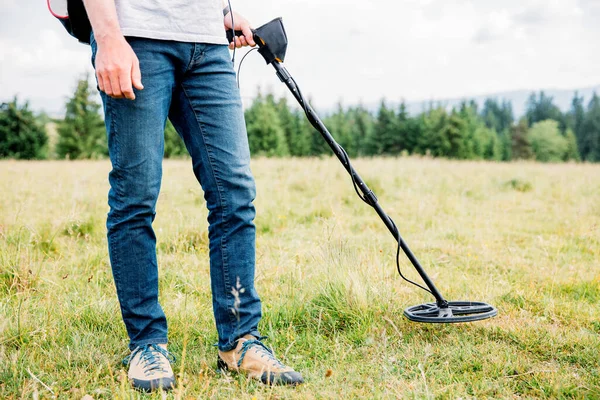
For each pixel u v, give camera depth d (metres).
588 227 4.84
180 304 2.59
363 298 2.59
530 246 4.21
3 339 2.16
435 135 47.78
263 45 2.14
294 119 43.38
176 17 1.76
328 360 2.10
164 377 1.79
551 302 2.78
